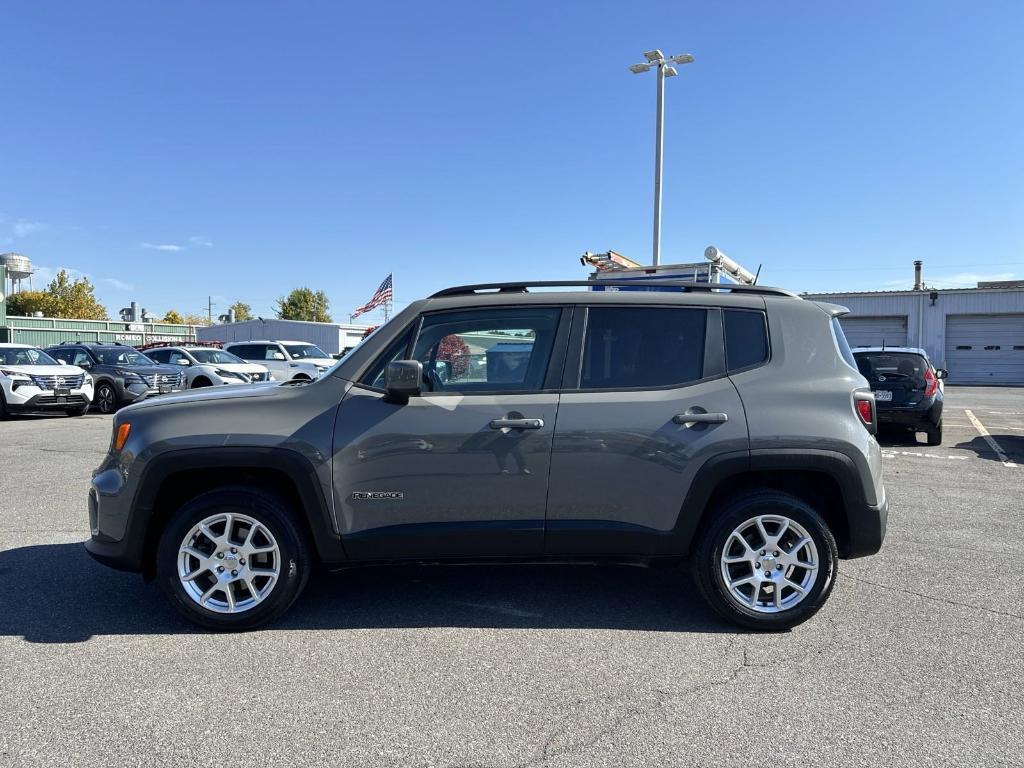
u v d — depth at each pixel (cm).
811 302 433
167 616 424
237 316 9144
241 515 396
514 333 416
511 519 399
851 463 397
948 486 825
